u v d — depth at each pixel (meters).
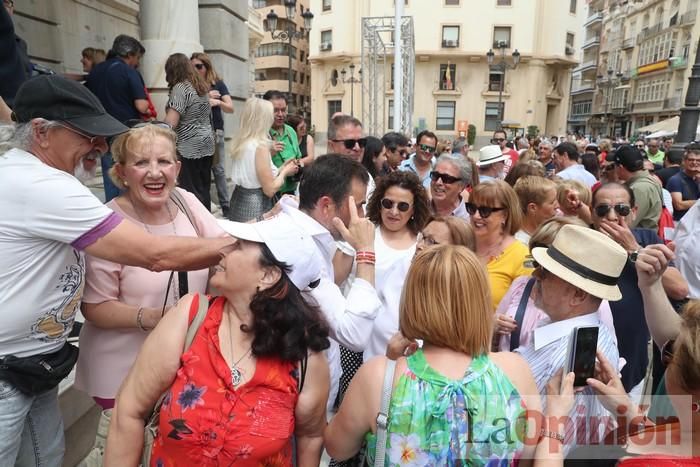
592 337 1.57
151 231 2.01
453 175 3.74
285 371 1.45
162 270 1.67
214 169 6.56
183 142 4.55
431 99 36.09
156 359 1.44
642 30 53.16
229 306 1.51
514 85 35.19
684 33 44.47
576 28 36.19
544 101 36.09
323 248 2.16
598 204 2.93
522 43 34.38
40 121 1.53
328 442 1.61
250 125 3.91
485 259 2.85
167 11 5.83
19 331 1.56
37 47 5.88
